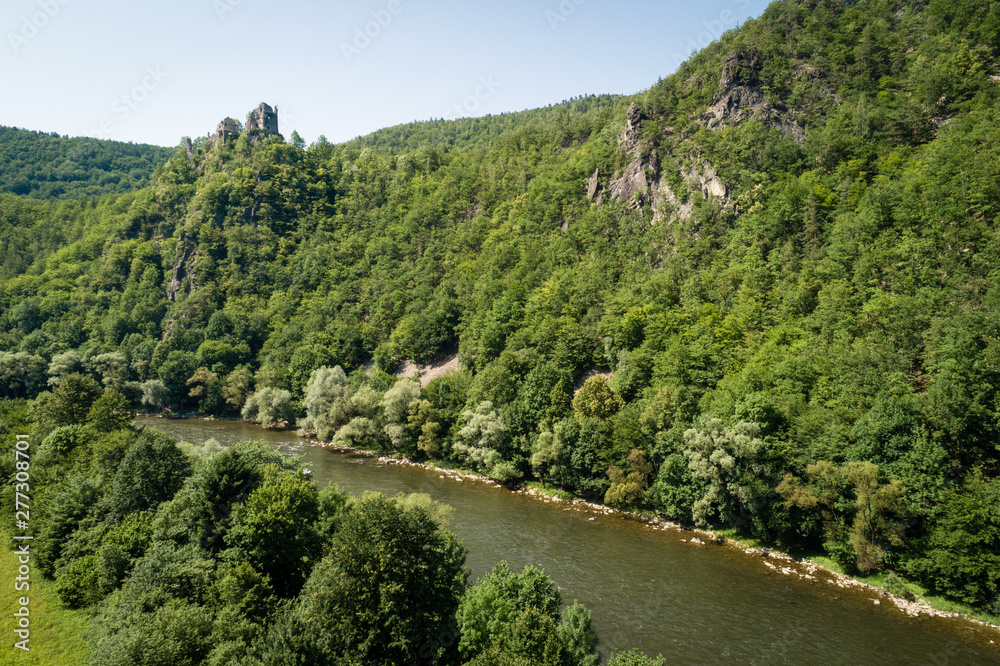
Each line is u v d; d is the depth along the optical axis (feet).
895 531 188.65
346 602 114.21
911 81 402.52
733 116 450.30
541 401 317.42
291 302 590.55
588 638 122.83
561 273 432.25
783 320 298.76
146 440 180.75
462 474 318.65
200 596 123.13
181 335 546.26
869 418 209.67
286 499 141.28
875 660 146.00
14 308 587.68
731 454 227.61
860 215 307.58
